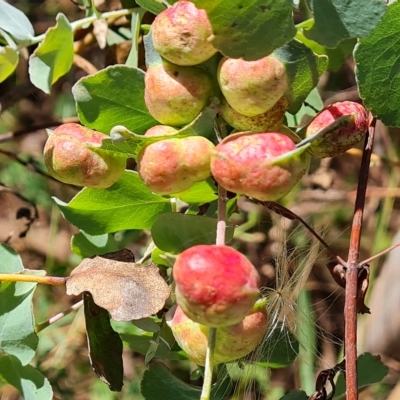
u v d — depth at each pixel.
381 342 0.35
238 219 0.33
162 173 0.14
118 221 0.19
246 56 0.14
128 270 0.16
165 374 0.20
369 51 0.16
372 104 0.17
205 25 0.14
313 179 0.32
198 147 0.14
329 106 0.15
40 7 0.37
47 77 0.21
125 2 0.24
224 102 0.15
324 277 0.34
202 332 0.14
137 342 0.21
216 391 0.19
